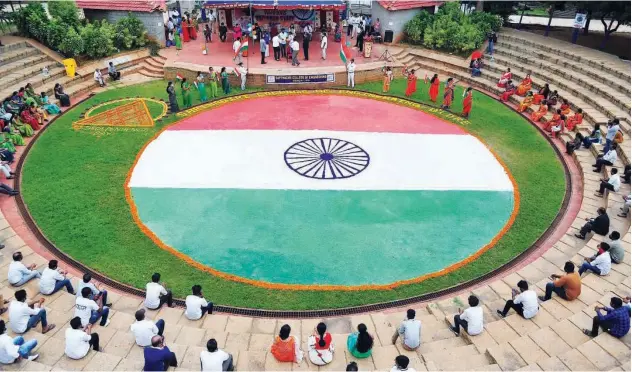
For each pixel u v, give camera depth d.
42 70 27.02
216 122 24.30
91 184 18.75
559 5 32.56
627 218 16.70
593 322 11.36
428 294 14.16
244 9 34.62
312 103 26.94
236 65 30.00
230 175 19.72
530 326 12.11
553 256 15.30
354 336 10.96
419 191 19.05
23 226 16.34
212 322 12.46
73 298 12.92
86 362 10.32
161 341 9.83
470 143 22.75
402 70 31.02
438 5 36.03
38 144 21.36
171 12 38.03
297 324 12.54
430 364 10.65
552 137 23.36
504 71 29.88
